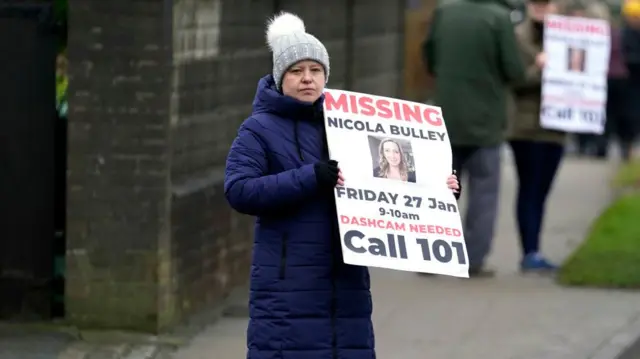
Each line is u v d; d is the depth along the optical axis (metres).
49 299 31.08
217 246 33.59
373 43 48.28
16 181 30.91
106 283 30.41
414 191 20.36
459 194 20.78
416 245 20.09
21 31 30.45
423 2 66.06
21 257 31.08
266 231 20.09
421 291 36.12
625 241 38.41
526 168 39.28
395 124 20.62
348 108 20.47
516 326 32.09
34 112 30.64
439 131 20.83
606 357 29.33
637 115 65.50
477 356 29.42
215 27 33.19
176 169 31.05
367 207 20.02
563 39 39.94
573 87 39.59
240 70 35.34
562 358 29.22
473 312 33.56
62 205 31.02
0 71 30.62
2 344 29.56
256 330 20.03
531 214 39.34
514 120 39.16
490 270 38.38
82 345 29.66
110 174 30.14
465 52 37.03
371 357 20.30
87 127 30.05
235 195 19.84
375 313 33.41
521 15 45.06
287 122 20.34
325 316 20.02
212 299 33.44
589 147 67.06
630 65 65.06
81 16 29.75
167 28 29.78
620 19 65.38
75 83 29.95
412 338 30.97
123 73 29.83
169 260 30.59
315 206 20.05
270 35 20.53
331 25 43.19
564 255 42.31
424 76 65.31
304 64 20.19
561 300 34.91
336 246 20.06
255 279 20.09
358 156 20.23
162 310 30.48
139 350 29.42
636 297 35.41
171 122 30.38
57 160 30.88
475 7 37.22
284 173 19.72
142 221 30.19
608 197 53.72
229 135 34.78
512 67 36.81
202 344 30.14
